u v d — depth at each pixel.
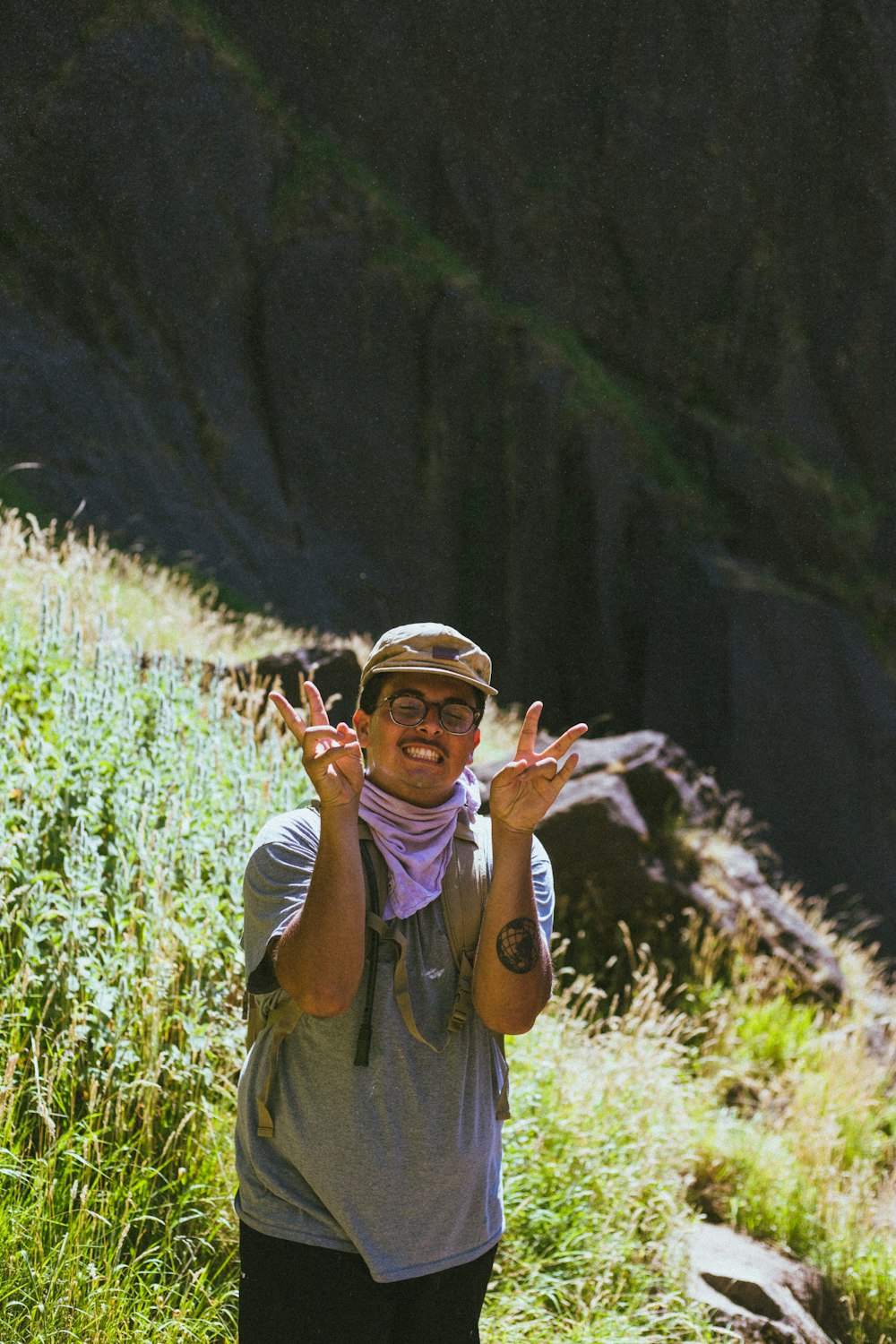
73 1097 3.34
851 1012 7.78
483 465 23.58
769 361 27.33
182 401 19.52
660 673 23.56
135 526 15.93
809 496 26.39
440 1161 2.21
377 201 23.34
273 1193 2.22
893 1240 5.36
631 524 24.73
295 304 21.67
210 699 6.20
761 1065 6.65
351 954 2.10
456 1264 2.25
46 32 19.23
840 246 27.66
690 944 7.06
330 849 2.11
